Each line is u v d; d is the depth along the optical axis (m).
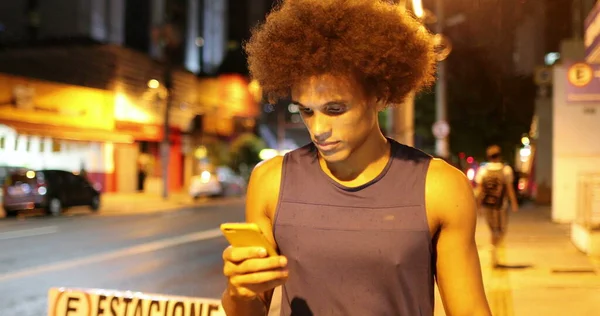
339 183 1.82
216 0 52.34
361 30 1.73
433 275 1.85
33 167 26.66
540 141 23.62
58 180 21.05
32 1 34.88
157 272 9.94
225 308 1.85
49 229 16.25
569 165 16.69
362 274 1.75
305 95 1.75
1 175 23.64
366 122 1.78
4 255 11.55
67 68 30.58
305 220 1.81
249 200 1.99
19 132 25.12
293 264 1.82
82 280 9.19
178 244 13.39
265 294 1.96
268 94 1.97
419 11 10.35
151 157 36.06
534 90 23.92
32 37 34.97
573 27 19.89
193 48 47.16
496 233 9.64
